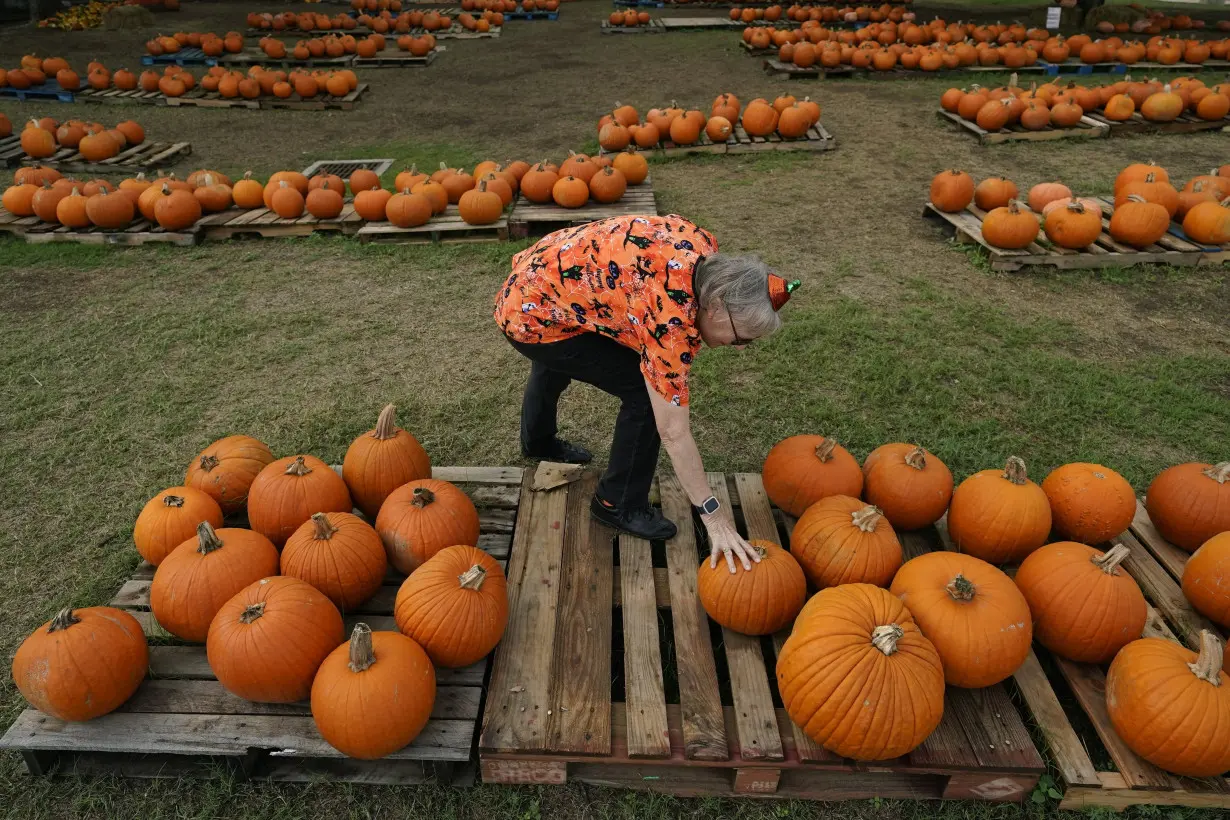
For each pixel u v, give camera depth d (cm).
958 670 233
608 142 832
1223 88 928
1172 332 488
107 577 315
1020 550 280
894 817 233
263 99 1111
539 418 346
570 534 312
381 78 1288
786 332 484
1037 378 437
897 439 389
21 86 1131
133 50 1463
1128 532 315
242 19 1798
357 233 659
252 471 311
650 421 280
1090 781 224
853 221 672
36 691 225
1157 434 391
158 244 644
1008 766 224
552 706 241
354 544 263
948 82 1162
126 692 238
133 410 423
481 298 547
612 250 233
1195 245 573
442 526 276
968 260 593
